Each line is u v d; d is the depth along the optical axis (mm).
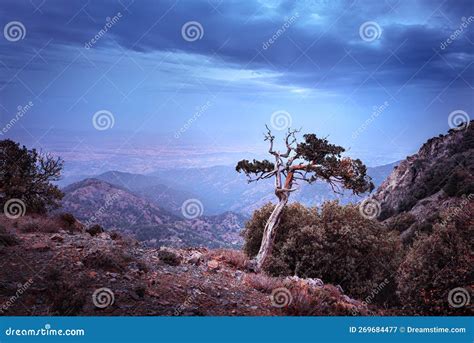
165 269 11727
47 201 21062
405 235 50531
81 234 14461
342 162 22594
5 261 9891
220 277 12422
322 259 21812
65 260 10484
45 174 21484
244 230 26938
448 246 15930
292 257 22812
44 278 9227
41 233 13539
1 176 19703
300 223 24094
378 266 23234
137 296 9117
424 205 60000
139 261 11547
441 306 15008
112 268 10500
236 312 9539
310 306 10539
